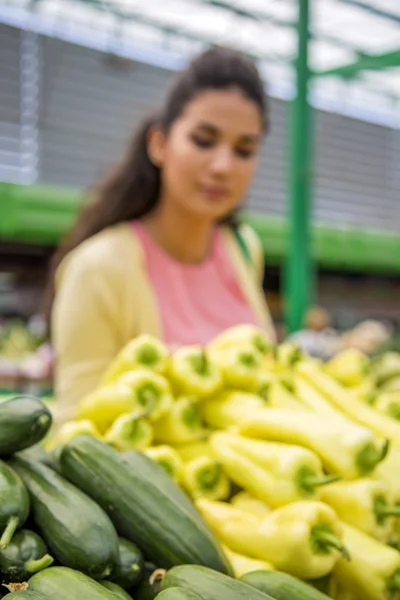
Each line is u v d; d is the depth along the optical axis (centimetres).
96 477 107
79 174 604
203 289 229
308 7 338
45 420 107
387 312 925
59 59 583
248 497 124
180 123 206
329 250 638
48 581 87
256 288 251
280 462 118
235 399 144
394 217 955
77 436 114
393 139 945
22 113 567
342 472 120
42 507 99
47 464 112
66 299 207
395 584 108
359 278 880
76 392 200
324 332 628
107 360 205
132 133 231
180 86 207
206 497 127
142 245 218
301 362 166
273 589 95
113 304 204
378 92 838
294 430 125
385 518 118
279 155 764
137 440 133
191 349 146
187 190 210
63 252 242
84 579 88
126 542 104
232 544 113
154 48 635
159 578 100
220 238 246
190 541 103
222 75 201
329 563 106
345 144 890
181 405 140
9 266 562
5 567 90
